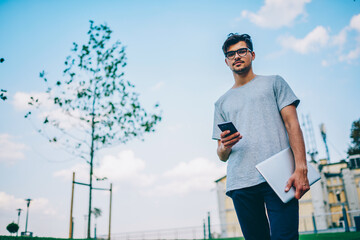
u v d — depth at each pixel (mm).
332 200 31328
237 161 1713
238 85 1962
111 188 10305
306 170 1512
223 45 1976
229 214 32594
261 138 1675
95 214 23719
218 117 2021
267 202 1566
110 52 10312
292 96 1718
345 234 9148
